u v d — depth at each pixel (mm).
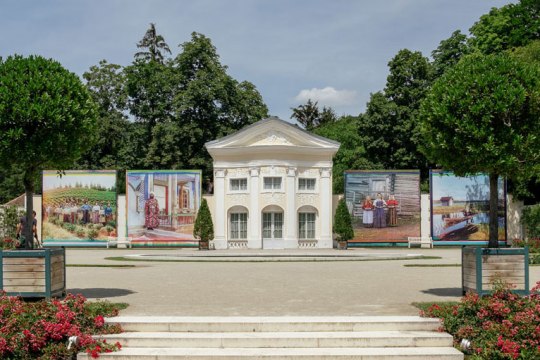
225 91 58406
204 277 21875
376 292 16812
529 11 50656
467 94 13602
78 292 17078
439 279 20656
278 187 46812
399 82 58812
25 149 13625
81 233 48844
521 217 47406
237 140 47250
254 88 62688
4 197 75312
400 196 47844
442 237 47094
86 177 49000
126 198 48531
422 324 11938
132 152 62531
